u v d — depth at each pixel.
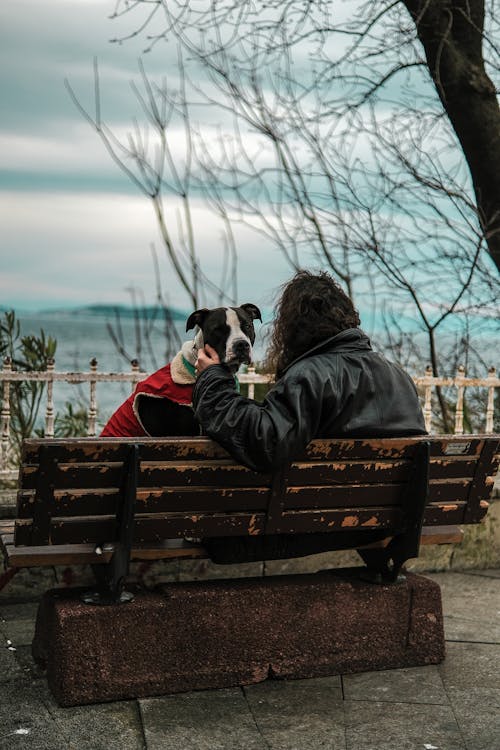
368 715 3.10
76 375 4.59
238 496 3.17
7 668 3.44
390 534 3.50
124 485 3.01
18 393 6.43
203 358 3.15
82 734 2.90
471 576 4.89
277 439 2.94
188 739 2.88
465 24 6.44
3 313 6.37
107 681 3.12
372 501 3.35
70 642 3.07
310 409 3.02
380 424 3.19
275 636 3.35
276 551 3.44
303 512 3.27
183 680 3.22
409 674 3.46
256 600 3.32
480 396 6.83
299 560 4.68
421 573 4.92
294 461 3.15
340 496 3.30
